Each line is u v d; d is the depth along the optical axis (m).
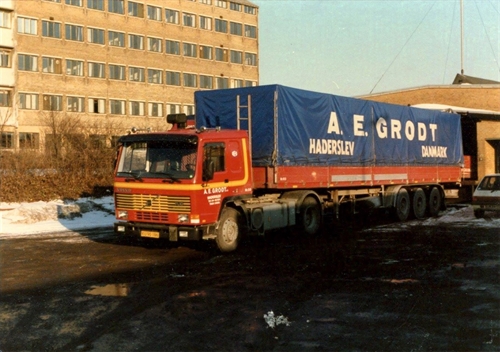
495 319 7.15
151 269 10.68
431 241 14.20
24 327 6.92
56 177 25.14
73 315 7.45
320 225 15.69
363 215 20.31
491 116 30.27
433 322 7.04
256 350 6.02
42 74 59.94
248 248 13.28
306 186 14.70
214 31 77.00
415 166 20.09
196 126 14.91
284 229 15.52
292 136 14.20
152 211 12.03
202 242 14.15
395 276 9.88
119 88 66.62
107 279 9.76
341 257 11.91
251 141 13.94
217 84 77.50
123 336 6.53
